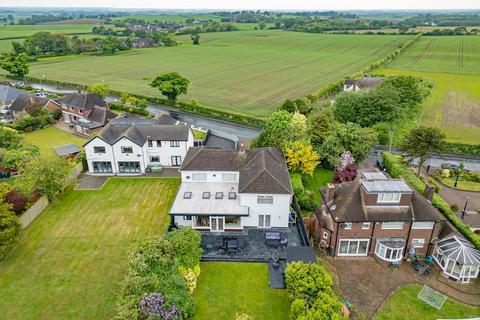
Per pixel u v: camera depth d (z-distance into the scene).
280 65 180.00
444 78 144.25
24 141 73.69
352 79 128.00
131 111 103.12
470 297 36.94
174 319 30.47
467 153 75.31
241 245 44.69
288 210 47.28
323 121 70.19
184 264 37.28
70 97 93.12
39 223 49.06
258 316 34.22
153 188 59.03
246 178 48.94
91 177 63.06
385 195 40.94
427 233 41.50
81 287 37.84
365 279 39.22
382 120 81.81
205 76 156.25
